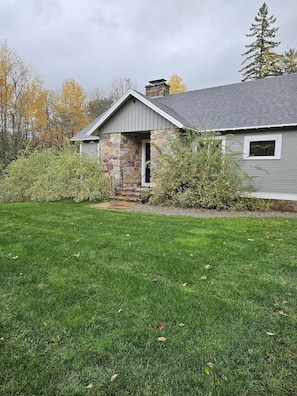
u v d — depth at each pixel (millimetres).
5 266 3547
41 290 2906
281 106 8773
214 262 3691
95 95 32750
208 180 8109
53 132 27141
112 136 10578
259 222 6277
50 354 1969
